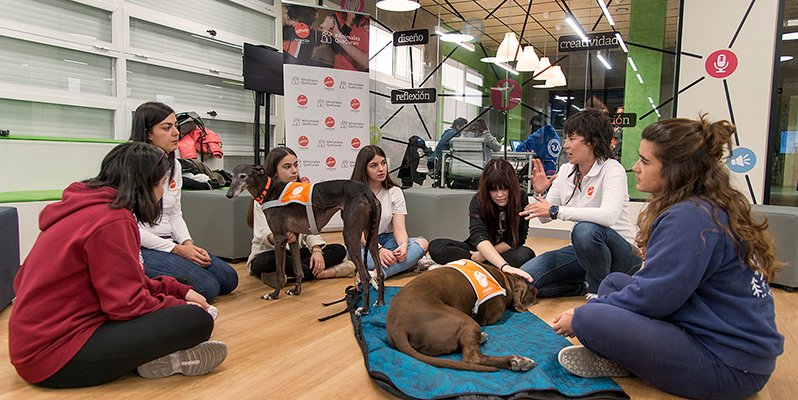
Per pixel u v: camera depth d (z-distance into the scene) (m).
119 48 4.56
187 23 5.19
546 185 2.81
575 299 2.68
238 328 2.13
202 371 1.63
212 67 5.53
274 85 5.15
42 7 4.00
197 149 4.97
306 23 4.42
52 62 4.09
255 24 6.08
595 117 2.49
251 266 3.01
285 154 2.86
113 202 1.46
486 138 5.61
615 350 1.47
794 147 5.91
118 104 4.58
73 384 1.49
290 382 1.59
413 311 1.72
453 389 1.45
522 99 5.77
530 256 2.87
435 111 6.41
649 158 1.48
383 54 6.70
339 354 1.83
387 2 4.88
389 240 3.21
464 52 6.23
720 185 1.39
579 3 5.98
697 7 4.49
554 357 1.72
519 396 1.41
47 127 4.09
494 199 2.76
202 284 2.40
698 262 1.34
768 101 4.30
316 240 3.06
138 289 1.49
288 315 2.32
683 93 4.61
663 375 1.44
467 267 2.08
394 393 1.48
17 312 1.44
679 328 1.43
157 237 2.41
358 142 4.68
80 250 1.41
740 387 1.40
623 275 1.81
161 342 1.49
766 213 3.05
